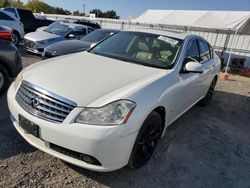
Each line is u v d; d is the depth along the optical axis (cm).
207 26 1217
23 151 304
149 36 411
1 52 444
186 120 479
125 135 243
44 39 920
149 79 300
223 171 329
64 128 238
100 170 247
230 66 1254
